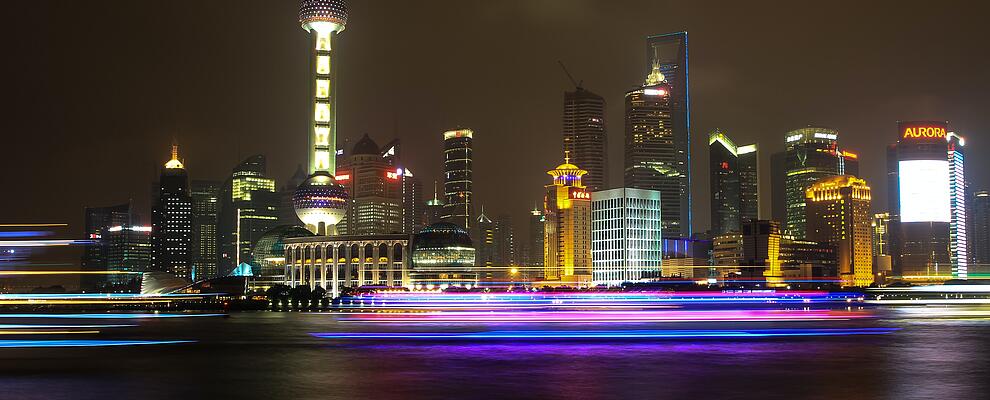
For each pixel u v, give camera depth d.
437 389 72.81
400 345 114.25
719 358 95.94
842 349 108.12
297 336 136.50
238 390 73.06
